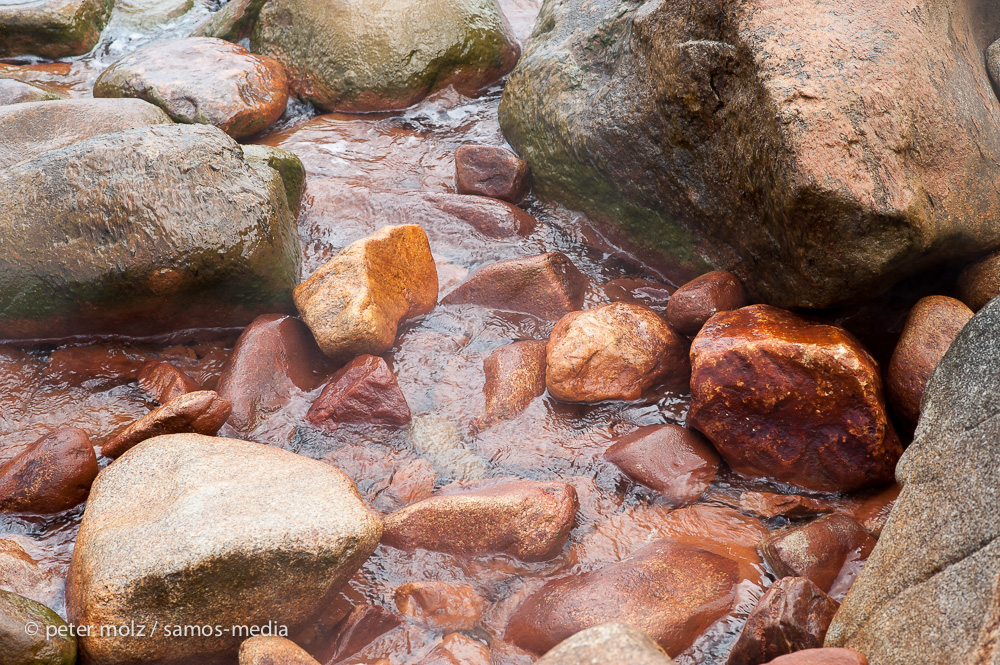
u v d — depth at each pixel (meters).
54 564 3.65
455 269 4.19
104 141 4.01
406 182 4.41
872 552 3.47
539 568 3.65
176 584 3.50
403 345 4.02
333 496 3.60
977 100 3.94
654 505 3.73
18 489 3.71
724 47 3.90
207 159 4.04
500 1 5.08
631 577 3.57
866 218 3.76
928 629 3.32
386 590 3.63
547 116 4.35
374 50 4.63
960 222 3.84
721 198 3.99
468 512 3.66
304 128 4.60
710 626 3.55
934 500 3.40
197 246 3.97
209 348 4.04
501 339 4.04
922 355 3.73
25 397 3.92
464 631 3.57
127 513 3.61
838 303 3.88
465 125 4.62
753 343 3.74
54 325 4.01
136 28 5.10
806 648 3.46
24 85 4.57
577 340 3.89
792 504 3.71
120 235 3.96
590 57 4.31
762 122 3.83
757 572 3.62
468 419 3.88
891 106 3.80
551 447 3.83
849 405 3.71
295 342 3.98
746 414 3.76
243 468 3.65
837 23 3.85
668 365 3.92
